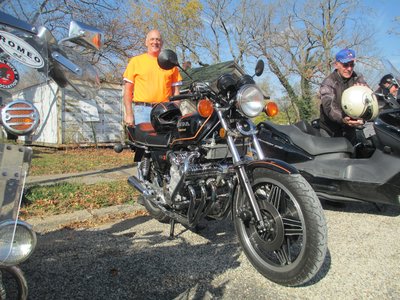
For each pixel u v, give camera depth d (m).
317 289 2.82
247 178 2.96
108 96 14.58
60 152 12.28
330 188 4.48
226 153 3.20
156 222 4.45
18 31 2.07
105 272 3.11
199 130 3.15
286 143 4.97
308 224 2.60
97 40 2.39
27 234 1.92
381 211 4.88
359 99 4.32
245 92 2.87
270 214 2.88
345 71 5.11
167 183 3.49
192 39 32.41
